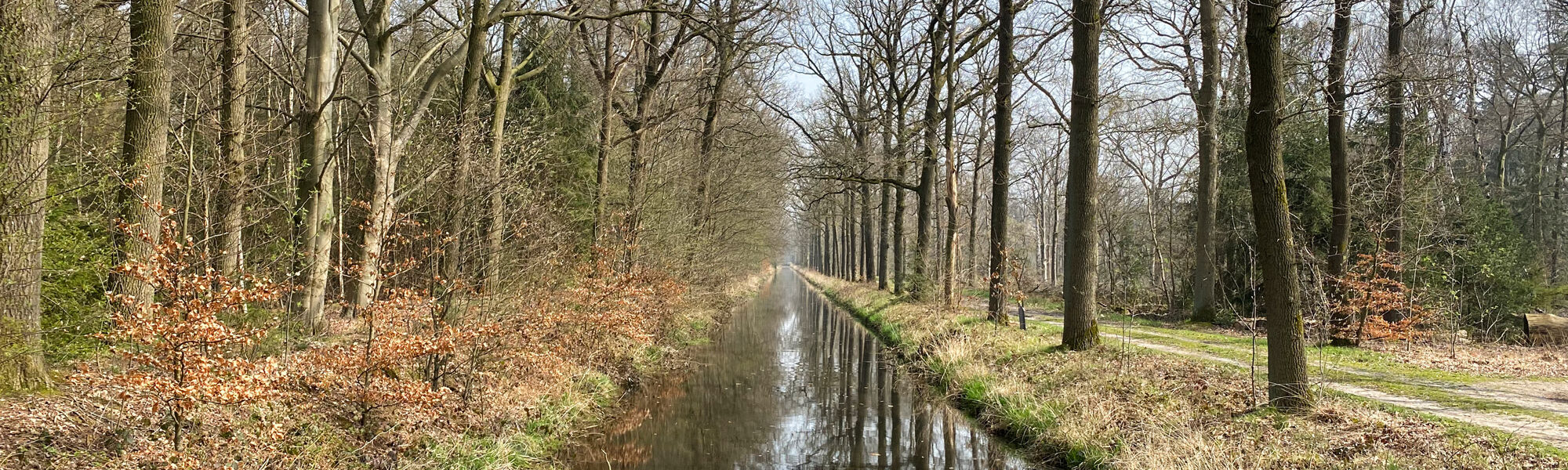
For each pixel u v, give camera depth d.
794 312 31.48
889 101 23.94
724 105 21.39
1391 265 14.04
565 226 12.29
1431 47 18.91
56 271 6.41
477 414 8.20
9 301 5.95
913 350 16.30
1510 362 11.68
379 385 6.85
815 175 21.92
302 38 17.89
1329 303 14.38
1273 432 7.03
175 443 5.03
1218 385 9.05
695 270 20.58
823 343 20.17
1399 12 14.73
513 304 9.08
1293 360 7.59
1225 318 19.62
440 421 7.64
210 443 5.40
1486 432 6.77
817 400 12.45
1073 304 12.30
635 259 14.85
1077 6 12.34
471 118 10.33
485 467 7.17
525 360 9.18
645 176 17.12
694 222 21.23
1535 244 24.50
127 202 6.59
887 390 13.29
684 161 20.38
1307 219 20.22
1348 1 12.97
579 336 11.23
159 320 4.55
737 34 17.03
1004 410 9.99
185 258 5.80
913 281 22.70
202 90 9.23
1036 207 45.47
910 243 35.81
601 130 16.55
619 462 8.58
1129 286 29.08
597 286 11.29
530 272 9.80
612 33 16.50
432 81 11.78
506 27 13.41
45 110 6.12
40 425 5.48
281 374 5.17
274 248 8.88
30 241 6.00
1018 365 11.77
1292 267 7.62
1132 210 34.53
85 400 5.77
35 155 6.03
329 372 6.66
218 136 8.66
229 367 4.76
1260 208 7.70
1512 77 26.58
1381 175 17.67
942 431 10.20
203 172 7.28
